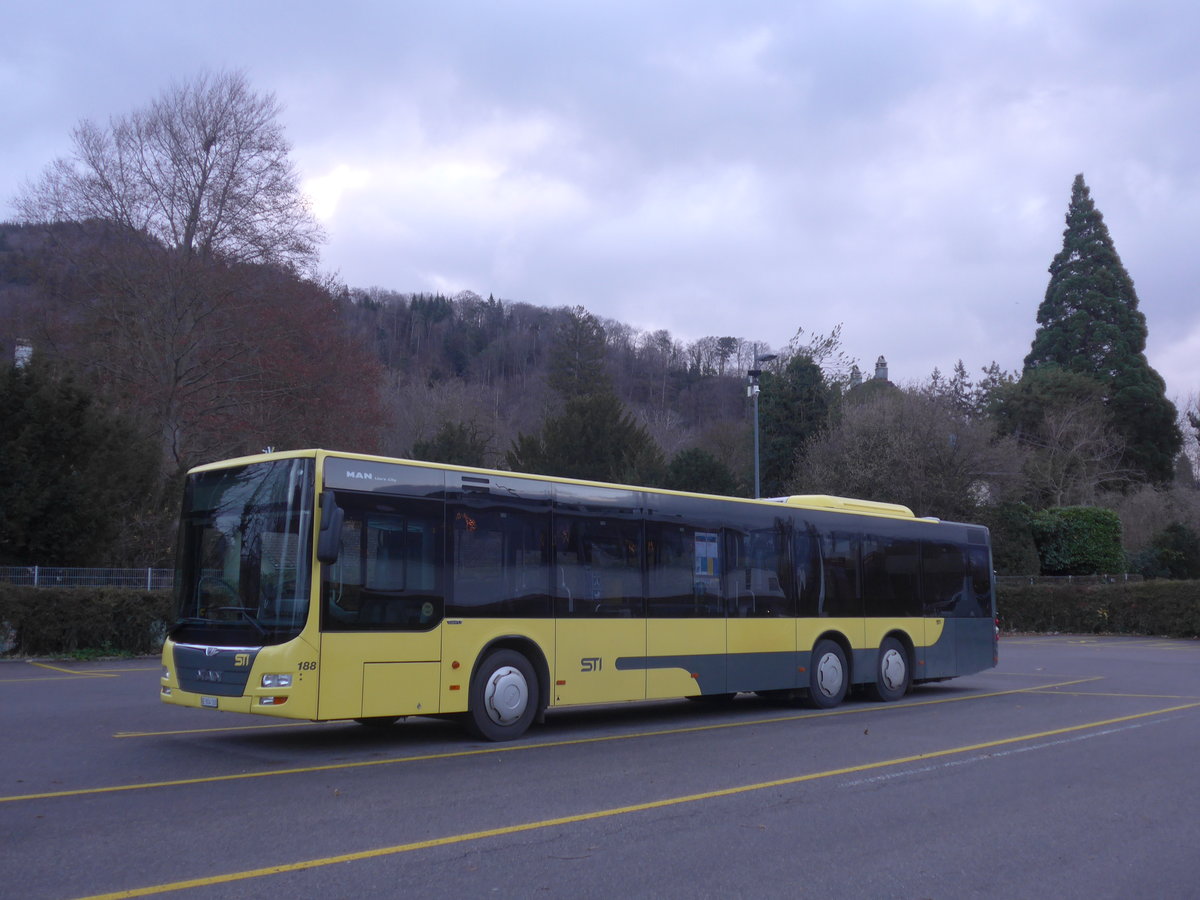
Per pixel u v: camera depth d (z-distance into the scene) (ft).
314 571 31.89
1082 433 176.24
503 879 19.62
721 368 315.58
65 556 77.46
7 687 53.01
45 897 18.03
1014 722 43.86
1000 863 21.47
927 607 55.26
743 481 162.91
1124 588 123.13
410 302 319.88
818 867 20.90
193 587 34.47
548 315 330.75
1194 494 171.01
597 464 141.49
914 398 133.49
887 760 33.68
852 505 52.70
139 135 108.78
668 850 21.94
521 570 37.73
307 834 22.76
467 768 31.42
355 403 118.83
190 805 25.53
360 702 32.50
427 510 35.17
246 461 34.32
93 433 79.71
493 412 230.89
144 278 106.52
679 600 42.98
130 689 52.16
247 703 31.14
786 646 47.29
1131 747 36.86
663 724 42.93
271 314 110.11
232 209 110.93
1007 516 137.59
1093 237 204.33
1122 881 20.30
